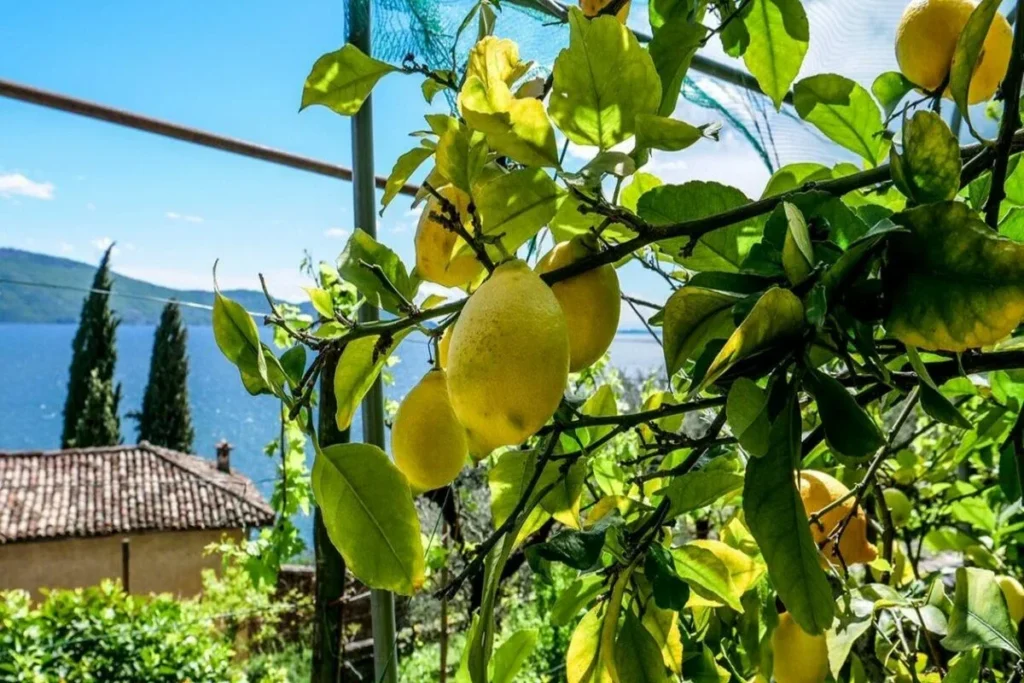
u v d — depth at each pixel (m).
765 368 0.47
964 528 1.76
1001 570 1.50
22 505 14.14
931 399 0.49
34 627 4.51
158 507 14.80
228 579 9.64
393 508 0.65
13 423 62.41
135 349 79.31
